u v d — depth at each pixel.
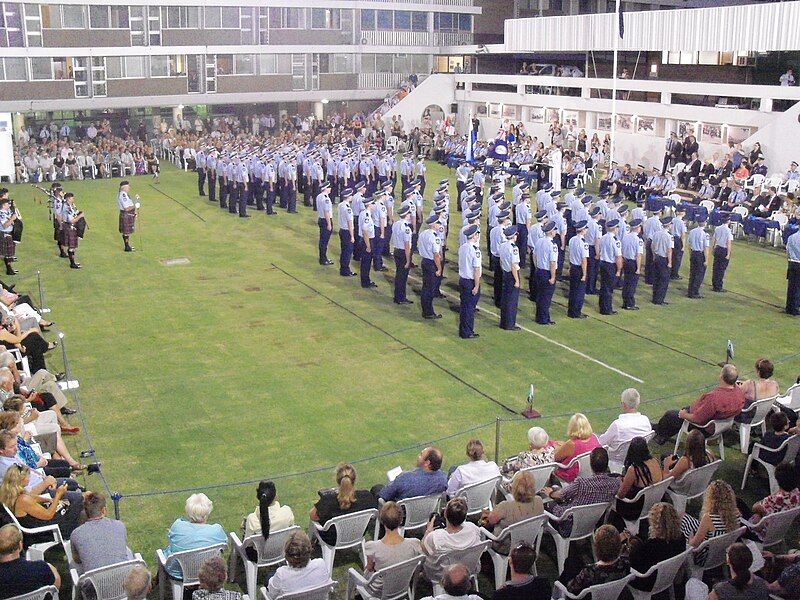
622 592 8.99
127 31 48.28
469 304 18.78
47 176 41.38
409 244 21.14
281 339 18.81
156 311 20.80
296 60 53.78
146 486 12.29
